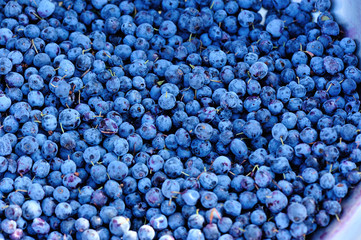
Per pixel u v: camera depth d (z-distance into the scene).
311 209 0.40
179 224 0.41
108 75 0.44
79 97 0.44
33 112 0.43
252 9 0.48
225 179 0.42
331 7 0.47
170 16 0.46
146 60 0.46
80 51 0.45
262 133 0.44
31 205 0.41
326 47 0.46
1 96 0.43
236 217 0.41
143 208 0.41
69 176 0.41
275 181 0.42
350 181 0.41
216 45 0.47
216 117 0.44
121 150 0.42
